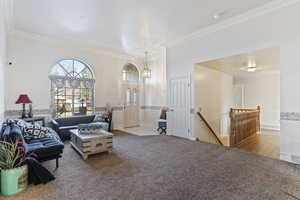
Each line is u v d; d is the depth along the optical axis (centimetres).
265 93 778
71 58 545
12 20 381
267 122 773
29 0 304
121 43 536
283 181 237
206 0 306
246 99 834
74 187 224
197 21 387
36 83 479
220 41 408
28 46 466
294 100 303
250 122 594
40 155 263
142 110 748
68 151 375
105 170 276
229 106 721
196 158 330
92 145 334
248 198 198
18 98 433
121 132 591
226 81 695
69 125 507
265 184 229
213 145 423
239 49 373
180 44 507
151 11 344
